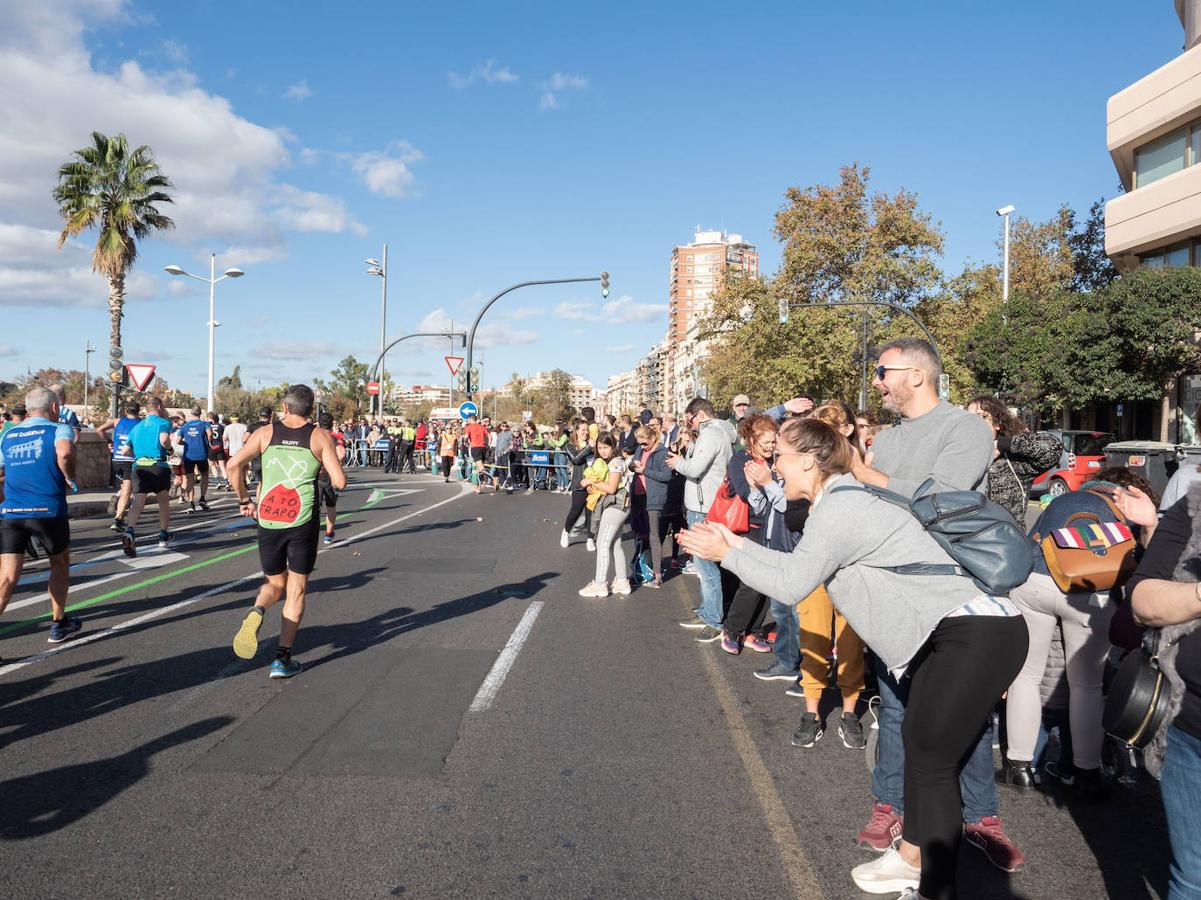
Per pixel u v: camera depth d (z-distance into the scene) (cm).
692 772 405
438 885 297
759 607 633
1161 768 216
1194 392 2608
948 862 276
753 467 535
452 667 571
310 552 546
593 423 1312
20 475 587
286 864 310
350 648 617
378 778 388
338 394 6650
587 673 566
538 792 377
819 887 302
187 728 449
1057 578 332
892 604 280
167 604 753
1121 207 2902
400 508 1728
